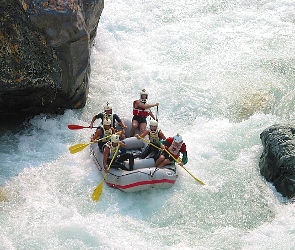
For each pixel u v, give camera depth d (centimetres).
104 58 2247
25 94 1830
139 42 2373
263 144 1680
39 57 1770
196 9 2634
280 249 1365
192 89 2059
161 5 2658
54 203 1545
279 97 1984
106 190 1591
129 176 1561
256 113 1933
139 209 1541
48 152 1762
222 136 1811
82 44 1797
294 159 1534
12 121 1917
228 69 2162
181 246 1399
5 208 1516
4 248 1372
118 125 1784
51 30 1719
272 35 2384
